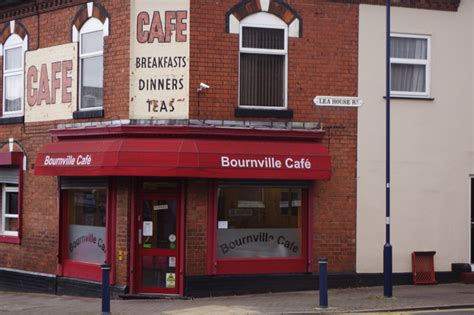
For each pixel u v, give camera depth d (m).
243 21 16.48
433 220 17.69
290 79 16.69
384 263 15.71
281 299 15.52
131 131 15.77
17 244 19.11
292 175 16.00
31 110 18.73
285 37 16.75
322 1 16.97
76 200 17.69
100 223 16.97
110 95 16.52
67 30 17.77
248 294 16.28
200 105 15.99
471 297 15.68
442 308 14.52
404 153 17.48
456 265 17.84
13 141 19.28
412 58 17.81
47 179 18.23
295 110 16.69
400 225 17.44
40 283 18.28
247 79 16.56
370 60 17.27
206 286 15.99
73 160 16.31
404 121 17.52
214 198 16.08
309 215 16.73
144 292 16.16
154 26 16.06
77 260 17.58
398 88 17.66
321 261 14.32
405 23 17.61
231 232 16.38
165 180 16.17
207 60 16.09
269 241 16.66
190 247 15.94
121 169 15.38
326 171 16.23
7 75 19.67
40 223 18.42
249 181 16.27
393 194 17.39
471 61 18.16
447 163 17.84
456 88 18.00
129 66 16.09
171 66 16.00
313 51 16.88
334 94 16.97
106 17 16.70
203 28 16.09
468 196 18.02
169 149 15.45
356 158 17.09
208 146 15.67
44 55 18.41
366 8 17.28
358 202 17.08
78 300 16.56
